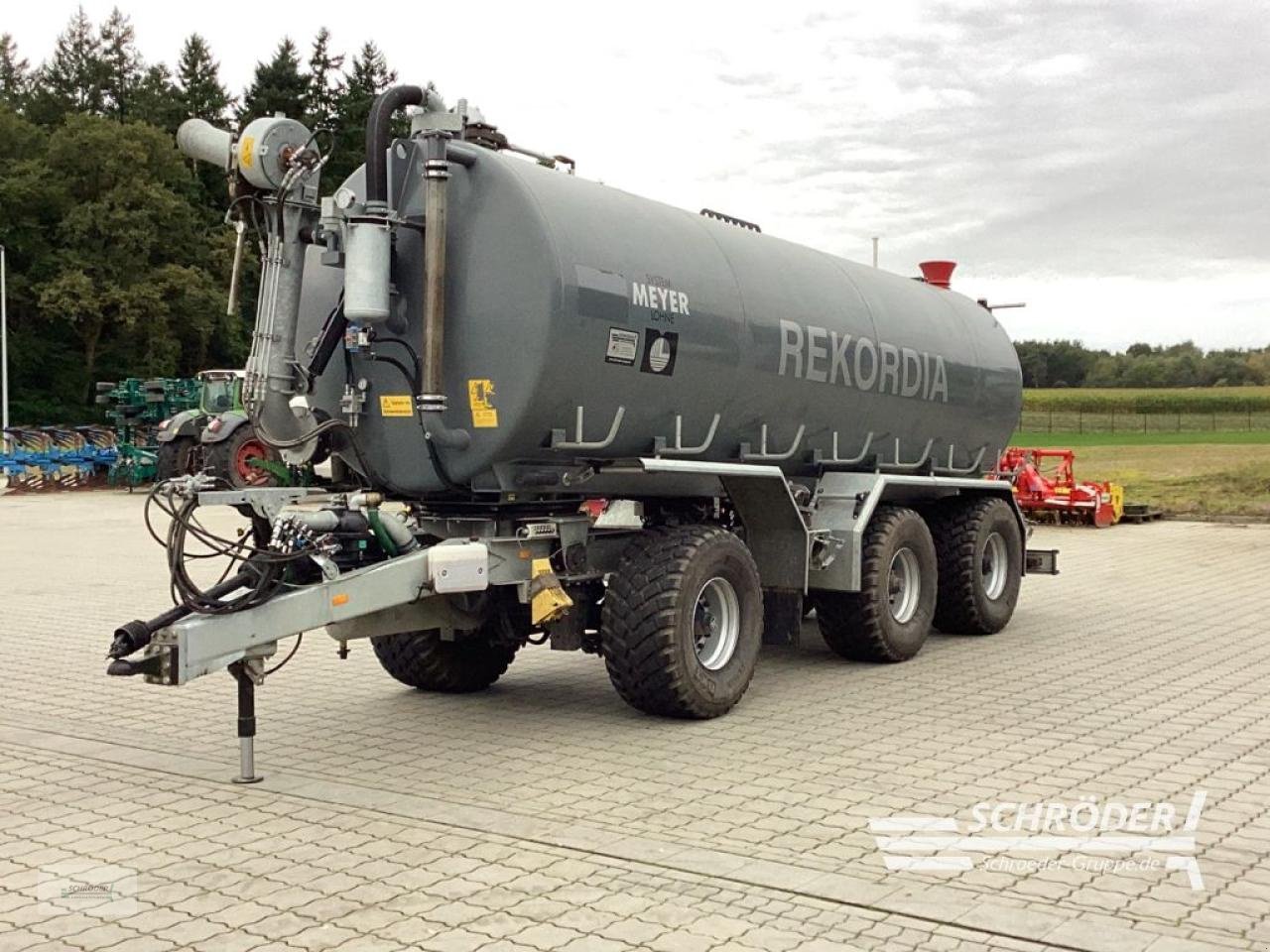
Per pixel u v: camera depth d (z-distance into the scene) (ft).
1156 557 55.06
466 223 22.47
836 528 29.25
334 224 21.65
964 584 34.14
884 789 19.58
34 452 94.89
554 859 16.39
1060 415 217.36
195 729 24.14
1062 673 29.43
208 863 16.40
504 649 27.48
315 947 13.66
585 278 22.36
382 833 17.57
